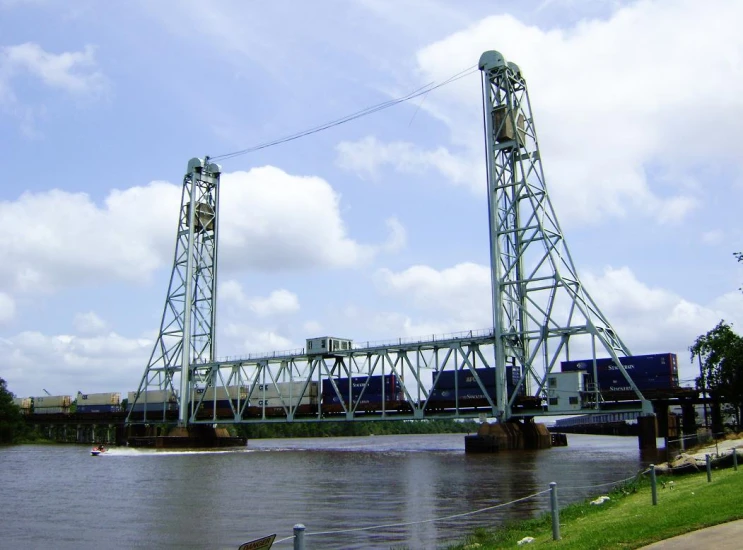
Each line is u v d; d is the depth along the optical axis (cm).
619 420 19100
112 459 11069
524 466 7394
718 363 9194
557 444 12688
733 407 9650
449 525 3700
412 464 8656
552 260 10412
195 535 3734
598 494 4556
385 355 11844
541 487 5278
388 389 12019
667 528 2164
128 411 16200
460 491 5294
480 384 10556
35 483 6956
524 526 3059
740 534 1992
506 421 10631
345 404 12550
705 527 2131
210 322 15088
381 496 5234
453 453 11556
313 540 3422
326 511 4488
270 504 4934
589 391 9719
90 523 4253
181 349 14850
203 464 9544
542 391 10125
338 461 9856
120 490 6156
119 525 4150
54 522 4316
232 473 7856
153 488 6288
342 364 12794
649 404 9188
